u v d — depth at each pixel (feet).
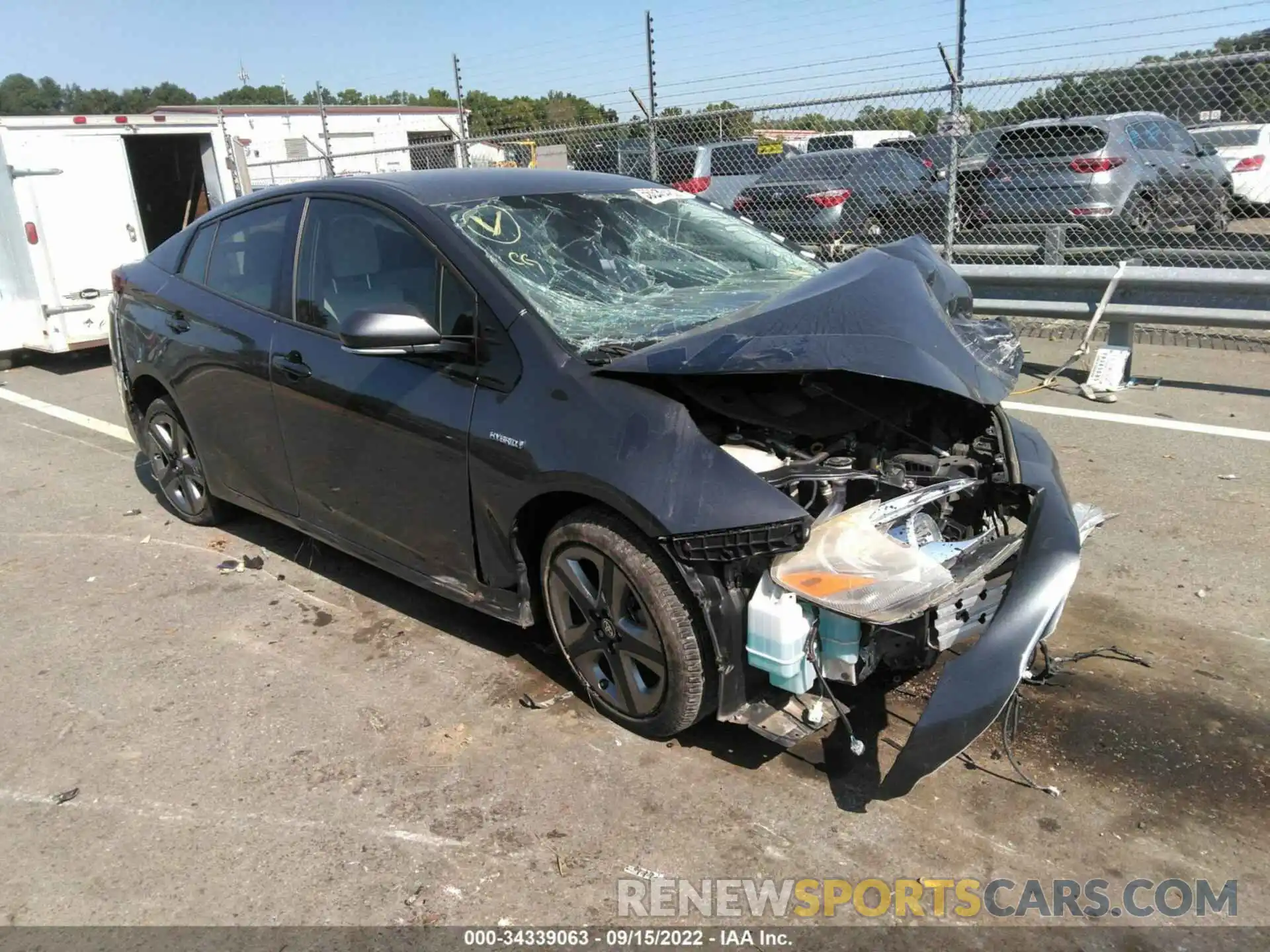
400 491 11.00
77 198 28.71
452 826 8.67
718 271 12.32
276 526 15.93
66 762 9.80
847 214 30.55
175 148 37.55
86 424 23.30
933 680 10.58
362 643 11.99
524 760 9.53
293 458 12.48
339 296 11.71
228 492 14.51
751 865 8.13
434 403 10.30
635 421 8.87
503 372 9.84
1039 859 8.11
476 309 10.11
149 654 11.92
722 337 8.98
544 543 9.89
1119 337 22.33
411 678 11.11
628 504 8.69
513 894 7.89
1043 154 29.25
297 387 11.94
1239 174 35.17
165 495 16.30
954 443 10.48
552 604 10.06
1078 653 11.21
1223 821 8.48
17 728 10.44
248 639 12.19
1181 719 9.90
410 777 9.34
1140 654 11.14
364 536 11.93
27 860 8.46
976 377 9.39
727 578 8.63
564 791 9.08
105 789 9.37
